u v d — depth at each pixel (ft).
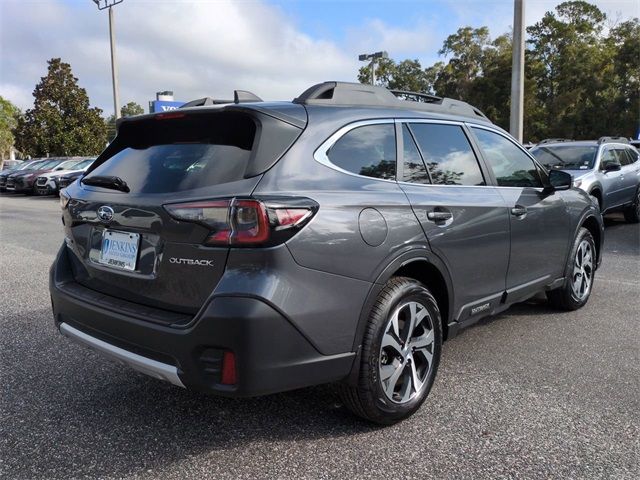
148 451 9.62
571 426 10.29
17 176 82.33
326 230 8.77
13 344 15.01
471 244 11.79
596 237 18.70
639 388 11.91
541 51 143.84
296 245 8.38
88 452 9.60
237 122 9.35
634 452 9.39
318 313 8.64
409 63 180.55
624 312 17.54
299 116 9.58
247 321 7.97
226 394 8.25
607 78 135.03
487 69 149.69
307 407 11.25
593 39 142.51
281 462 9.23
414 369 10.53
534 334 15.53
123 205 9.50
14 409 11.22
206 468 9.08
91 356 14.14
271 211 8.20
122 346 9.41
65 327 10.69
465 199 11.83
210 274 8.42
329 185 9.29
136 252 9.47
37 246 31.99
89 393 11.98
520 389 11.92
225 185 8.59
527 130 143.95
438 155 11.91
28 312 18.08
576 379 12.42
